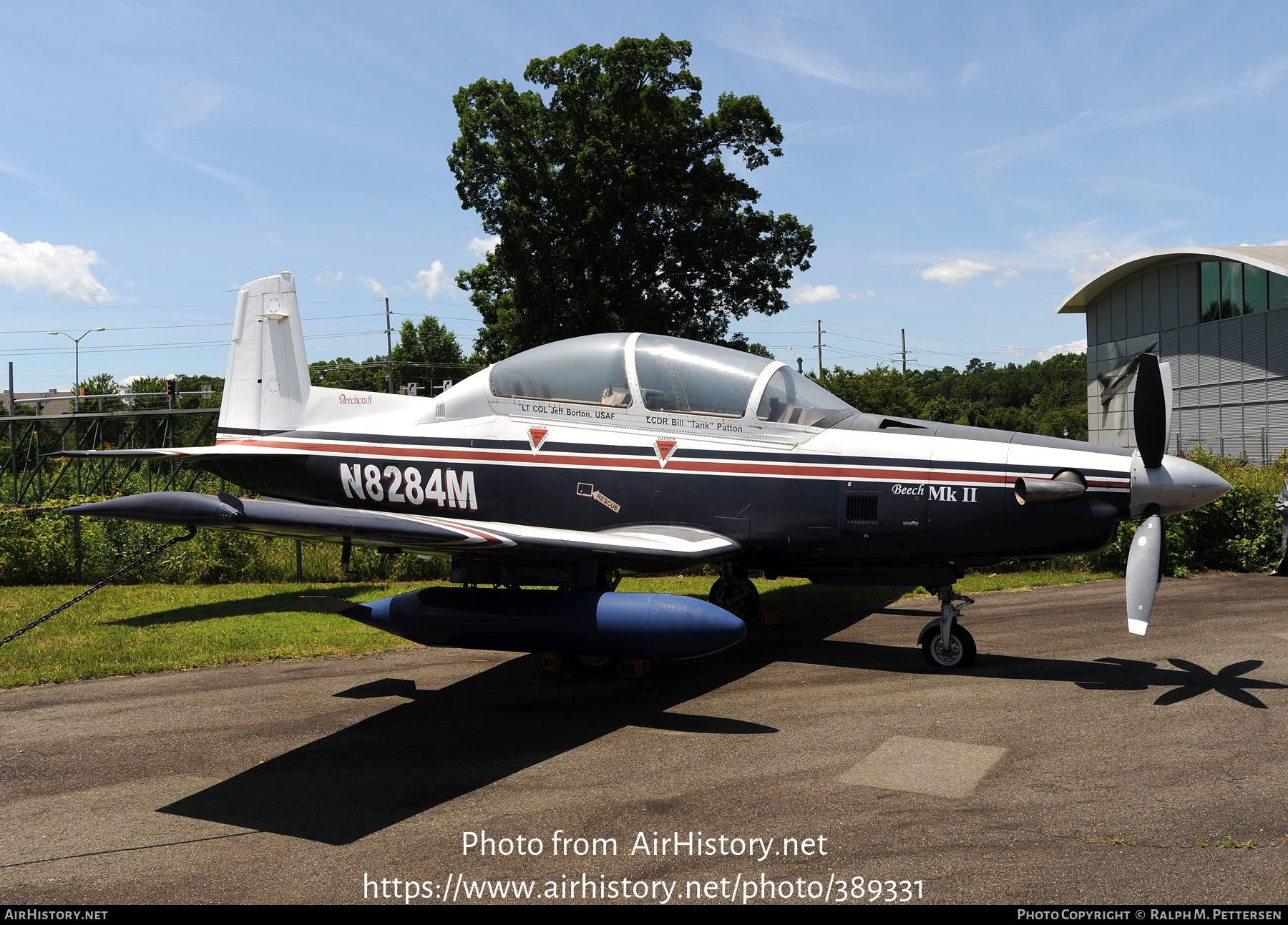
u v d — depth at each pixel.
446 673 5.48
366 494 6.58
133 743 4.18
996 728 4.17
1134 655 5.59
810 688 4.98
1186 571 9.12
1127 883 2.64
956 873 2.73
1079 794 3.33
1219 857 2.79
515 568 5.13
